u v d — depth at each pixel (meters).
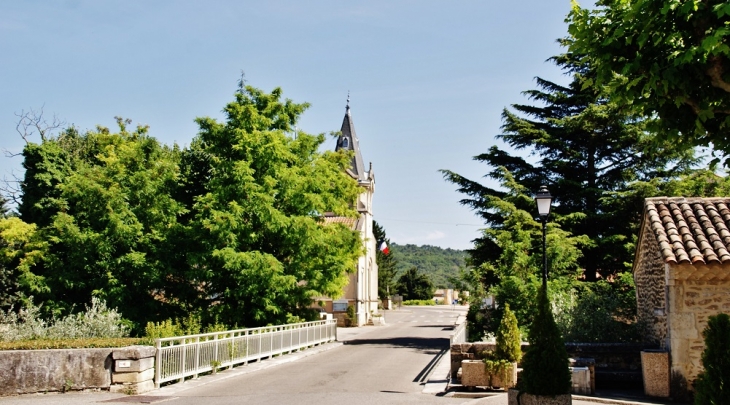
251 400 13.58
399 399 13.76
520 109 33.59
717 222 15.00
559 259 24.84
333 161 32.16
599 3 10.09
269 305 26.72
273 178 28.02
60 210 29.59
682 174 28.95
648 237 16.42
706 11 8.32
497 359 14.67
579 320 19.25
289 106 30.42
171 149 37.00
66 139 39.16
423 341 33.12
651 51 8.95
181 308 28.83
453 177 31.75
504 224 27.53
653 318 16.16
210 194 27.09
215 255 25.64
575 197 30.70
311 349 27.58
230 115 28.69
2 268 27.56
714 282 14.02
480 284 28.83
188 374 16.84
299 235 27.59
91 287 27.25
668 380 13.91
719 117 9.12
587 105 31.84
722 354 8.07
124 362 14.54
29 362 14.12
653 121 9.36
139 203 28.39
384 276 81.06
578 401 13.12
